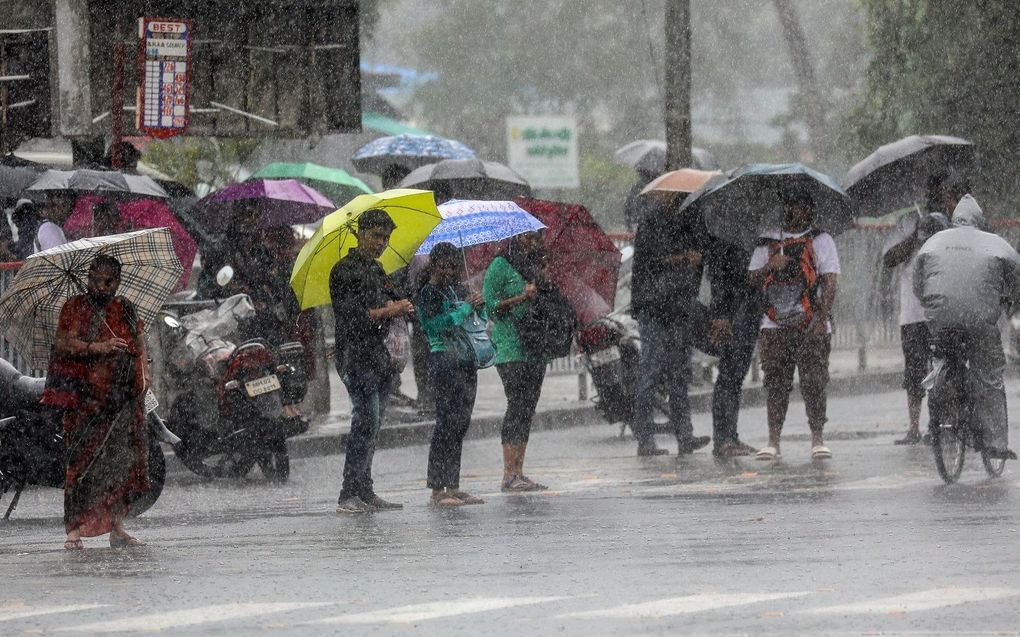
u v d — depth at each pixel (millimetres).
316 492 33031
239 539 25656
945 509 26812
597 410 42562
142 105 39875
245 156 54469
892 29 66375
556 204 35531
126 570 22312
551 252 35875
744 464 35500
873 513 26516
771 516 26500
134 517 29000
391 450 41000
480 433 44625
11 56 41969
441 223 31438
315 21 45062
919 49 65500
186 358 35062
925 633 16422
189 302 36688
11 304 26688
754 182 37031
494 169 44500
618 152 58438
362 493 28969
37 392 28750
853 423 44625
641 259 37719
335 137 87625
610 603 18406
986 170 64688
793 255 35500
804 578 19922
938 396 30344
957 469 30516
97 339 25281
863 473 32969
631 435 43750
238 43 44281
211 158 54406
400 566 21922
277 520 28234
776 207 37062
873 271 57344
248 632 17219
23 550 25250
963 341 30172
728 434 36969
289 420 34625
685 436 38000
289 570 21828
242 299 36375
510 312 31609
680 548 22922
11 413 28828
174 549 24625
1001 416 30406
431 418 43688
